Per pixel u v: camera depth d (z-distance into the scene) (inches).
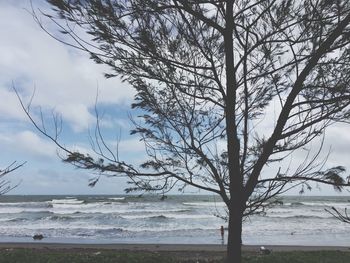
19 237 1384.1
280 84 195.5
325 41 171.8
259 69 196.7
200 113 196.5
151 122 194.2
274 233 1485.0
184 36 188.1
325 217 2039.9
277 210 2536.9
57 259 553.0
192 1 176.4
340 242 1241.4
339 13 173.3
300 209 2618.1
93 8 170.7
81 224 1797.5
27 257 561.3
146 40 176.9
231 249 185.0
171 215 2126.0
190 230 1549.0
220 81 195.8
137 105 194.4
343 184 180.7
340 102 181.9
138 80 193.3
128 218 1982.0
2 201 3595.0
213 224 1772.9
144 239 1326.3
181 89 189.5
